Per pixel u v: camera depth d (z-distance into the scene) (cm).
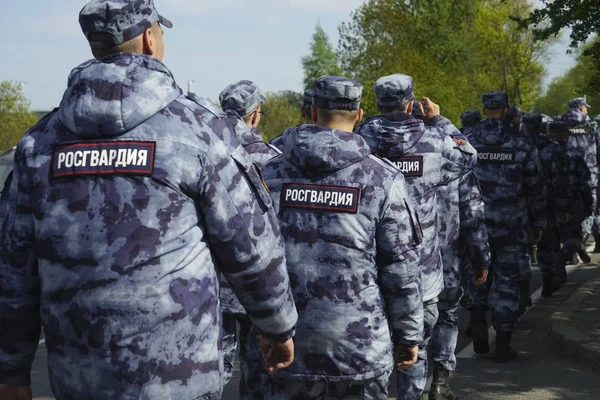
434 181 464
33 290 241
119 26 232
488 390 592
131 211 225
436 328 538
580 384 606
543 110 9425
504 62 3753
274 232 245
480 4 3825
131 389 225
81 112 227
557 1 731
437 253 471
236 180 235
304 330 330
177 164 227
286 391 338
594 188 1104
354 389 332
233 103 536
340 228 327
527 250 696
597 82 771
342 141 331
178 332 227
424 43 3897
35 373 639
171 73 240
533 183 694
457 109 3756
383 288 337
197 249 231
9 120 4016
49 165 232
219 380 238
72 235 227
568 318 769
